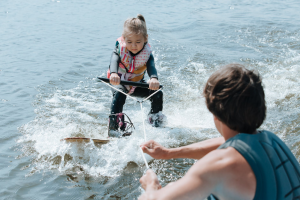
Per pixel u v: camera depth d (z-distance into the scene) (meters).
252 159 1.32
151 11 13.57
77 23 11.40
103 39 9.53
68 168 3.61
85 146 3.82
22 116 4.90
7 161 3.72
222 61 7.64
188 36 9.93
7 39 9.32
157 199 1.37
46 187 3.26
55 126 4.59
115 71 4.05
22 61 7.53
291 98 5.44
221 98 1.44
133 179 3.40
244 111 1.42
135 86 4.25
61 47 8.69
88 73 6.97
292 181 1.38
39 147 4.04
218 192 1.35
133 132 4.29
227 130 1.51
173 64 7.48
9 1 15.09
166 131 4.36
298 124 4.40
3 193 3.15
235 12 13.35
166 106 5.40
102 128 4.59
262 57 7.87
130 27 4.06
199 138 4.27
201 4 15.29
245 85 1.41
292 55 8.00
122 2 15.53
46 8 13.93
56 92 5.92
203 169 1.34
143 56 4.23
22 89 5.95
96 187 3.26
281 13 12.94
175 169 3.57
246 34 9.99
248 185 1.31
